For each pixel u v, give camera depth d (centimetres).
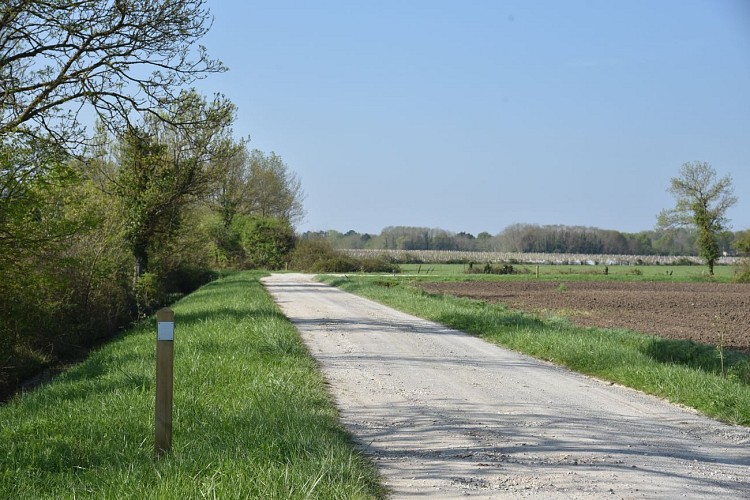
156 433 765
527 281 6222
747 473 773
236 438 798
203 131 1966
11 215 1462
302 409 978
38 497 672
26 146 1503
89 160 1644
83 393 1192
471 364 1559
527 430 962
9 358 1778
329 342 1886
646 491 695
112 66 1623
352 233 12800
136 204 2933
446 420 1016
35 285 1677
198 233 4359
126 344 1892
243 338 1716
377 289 3903
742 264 6575
